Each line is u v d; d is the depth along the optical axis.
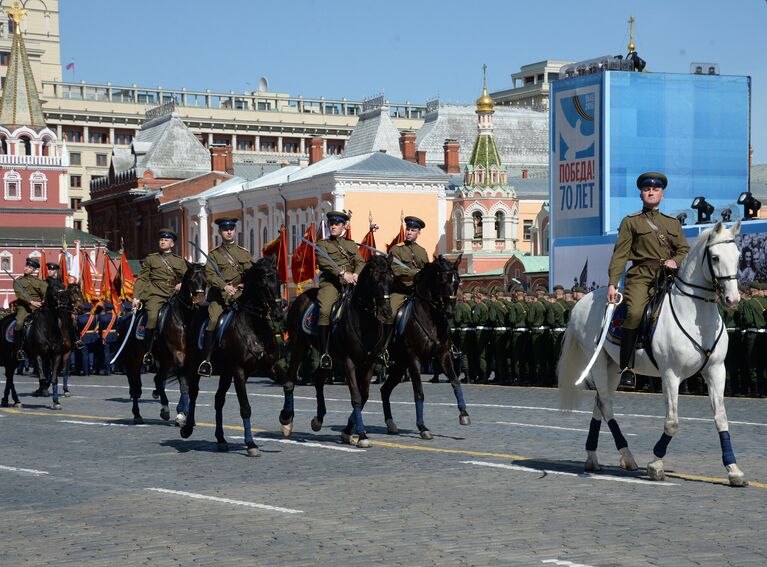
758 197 121.94
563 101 55.31
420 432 25.58
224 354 23.44
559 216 55.69
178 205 140.88
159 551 14.27
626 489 18.12
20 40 147.50
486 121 110.94
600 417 20.22
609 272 19.16
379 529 15.31
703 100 54.38
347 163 109.81
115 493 18.78
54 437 27.64
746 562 13.16
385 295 23.38
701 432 25.83
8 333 37.31
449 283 25.09
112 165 172.88
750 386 36.47
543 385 42.84
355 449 23.86
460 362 45.94
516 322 43.69
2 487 19.75
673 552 13.66
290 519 16.16
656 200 19.22
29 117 146.38
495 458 21.98
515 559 13.42
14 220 143.75
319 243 25.23
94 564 13.64
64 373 41.66
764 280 42.97
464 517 16.03
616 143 52.97
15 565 13.69
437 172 108.06
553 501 17.16
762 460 21.20
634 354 19.11
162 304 29.62
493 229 109.25
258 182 126.06
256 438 26.30
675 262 18.81
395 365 26.50
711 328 18.27
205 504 17.52
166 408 30.98
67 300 36.28
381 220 105.81
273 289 22.91
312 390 43.41
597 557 13.46
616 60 56.62
